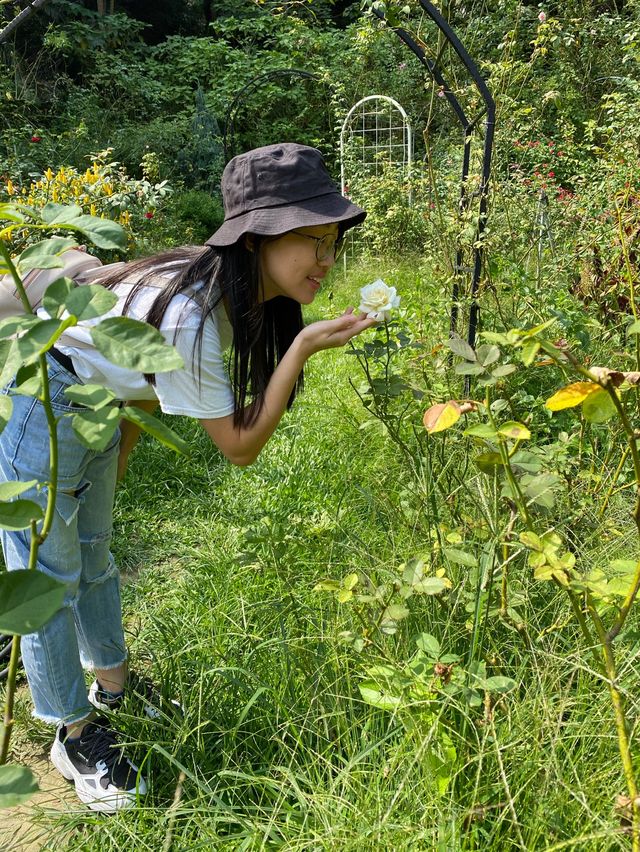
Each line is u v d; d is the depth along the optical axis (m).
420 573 1.70
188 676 2.19
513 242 4.19
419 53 3.49
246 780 1.85
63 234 4.32
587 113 9.29
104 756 1.91
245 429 1.67
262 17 14.62
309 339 1.61
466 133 3.58
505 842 1.49
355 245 8.89
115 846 1.75
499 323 3.78
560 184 7.44
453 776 1.53
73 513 1.81
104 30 13.39
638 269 3.45
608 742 1.63
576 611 1.44
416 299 4.55
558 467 2.43
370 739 1.86
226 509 3.38
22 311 1.67
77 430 0.83
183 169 11.37
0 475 1.81
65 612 1.87
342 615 2.16
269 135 13.04
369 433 3.62
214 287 1.59
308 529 2.34
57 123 11.26
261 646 2.09
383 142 11.38
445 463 2.59
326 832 1.51
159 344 0.80
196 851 1.67
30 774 0.81
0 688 2.45
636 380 1.19
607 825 1.35
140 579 3.00
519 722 1.68
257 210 1.54
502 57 4.11
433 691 1.59
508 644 2.00
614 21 9.37
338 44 13.52
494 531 1.79
